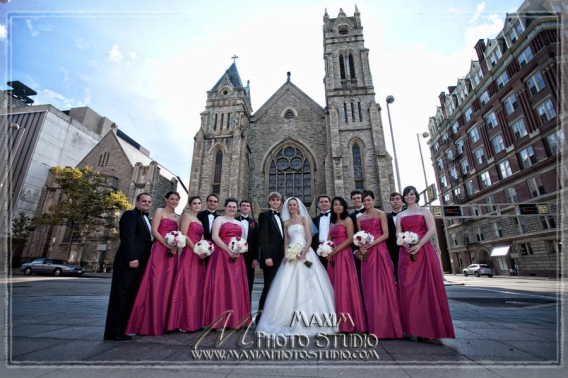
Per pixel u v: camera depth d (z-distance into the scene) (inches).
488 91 1432.1
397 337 170.9
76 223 1201.4
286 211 239.5
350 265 197.9
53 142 1536.7
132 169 1469.0
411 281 180.4
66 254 1269.7
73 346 148.3
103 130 2149.4
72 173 1141.1
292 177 1050.1
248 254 261.4
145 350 143.2
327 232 229.1
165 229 206.2
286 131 1118.4
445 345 155.6
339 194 897.5
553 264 1089.4
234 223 226.1
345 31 1221.1
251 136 1129.4
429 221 194.2
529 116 1183.6
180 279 198.4
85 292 471.2
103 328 195.6
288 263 206.8
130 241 186.7
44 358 127.1
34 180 1409.9
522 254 1236.5
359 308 183.2
